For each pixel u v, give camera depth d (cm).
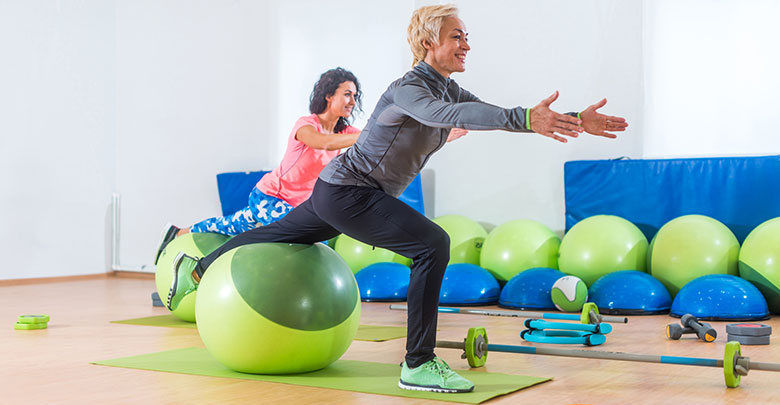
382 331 408
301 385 271
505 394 255
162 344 368
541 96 618
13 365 312
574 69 604
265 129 750
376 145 254
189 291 342
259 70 752
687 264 495
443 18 255
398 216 254
